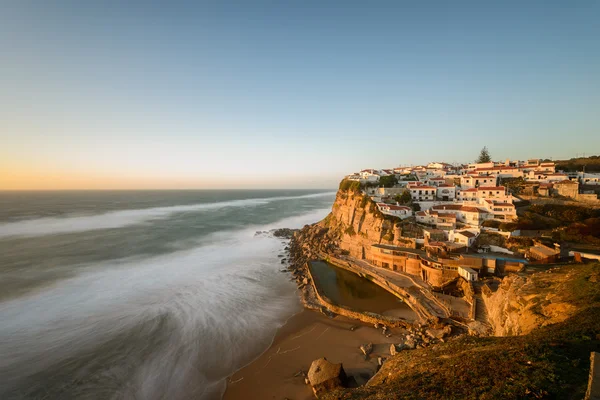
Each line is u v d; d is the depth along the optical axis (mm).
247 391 23906
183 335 31938
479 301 34594
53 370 25859
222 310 38156
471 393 13016
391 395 14930
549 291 25578
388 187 80688
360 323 34969
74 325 33219
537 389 11977
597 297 20812
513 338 19000
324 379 23078
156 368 26578
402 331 32625
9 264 53469
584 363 13164
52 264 54125
